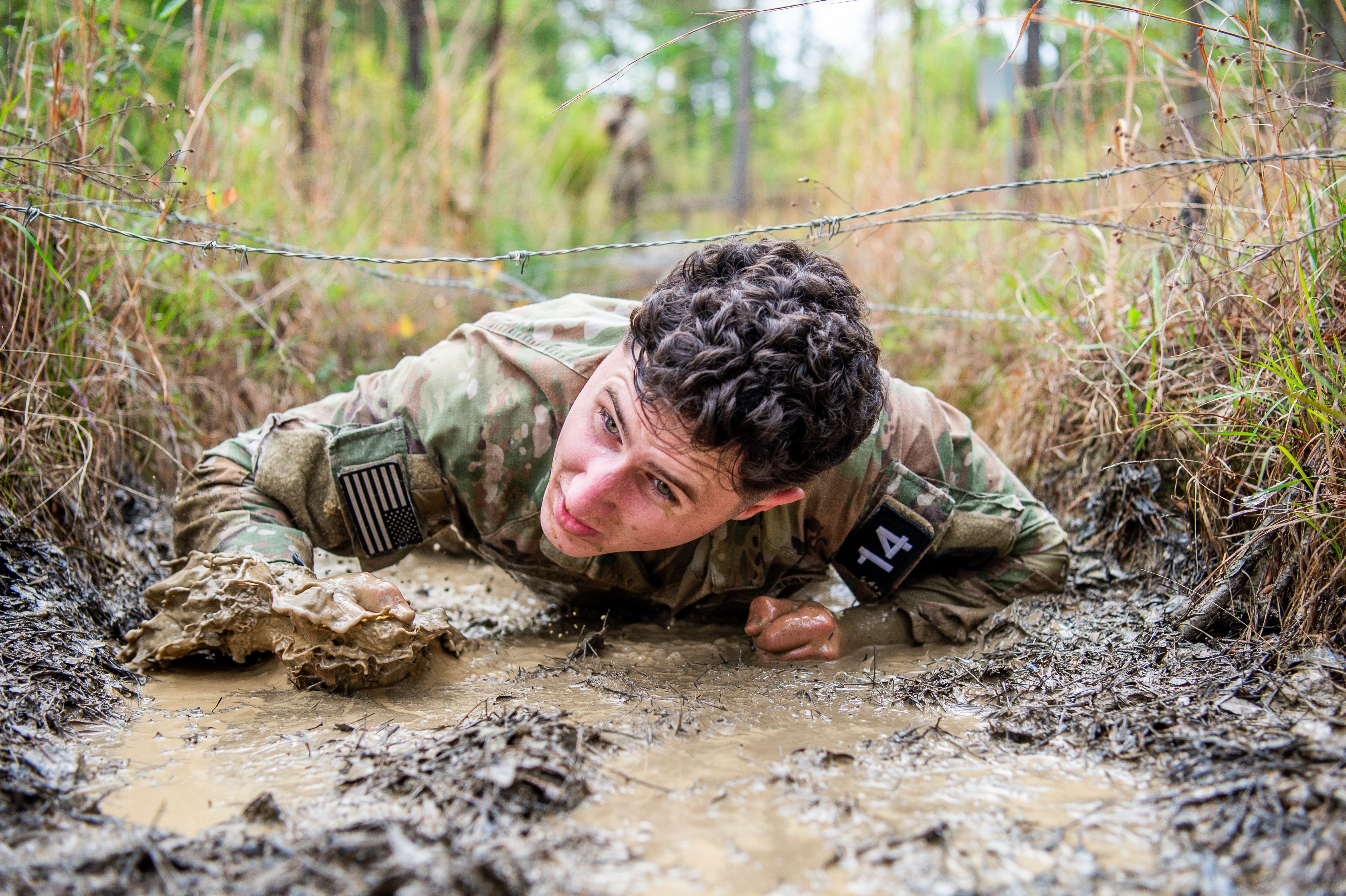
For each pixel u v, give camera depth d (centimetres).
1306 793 118
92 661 163
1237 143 225
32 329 219
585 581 191
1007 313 300
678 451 137
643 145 995
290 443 178
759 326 136
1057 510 254
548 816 118
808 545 192
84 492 217
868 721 151
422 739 141
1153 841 114
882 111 453
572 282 639
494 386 173
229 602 162
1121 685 160
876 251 396
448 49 493
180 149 255
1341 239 190
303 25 484
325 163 407
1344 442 173
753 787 127
